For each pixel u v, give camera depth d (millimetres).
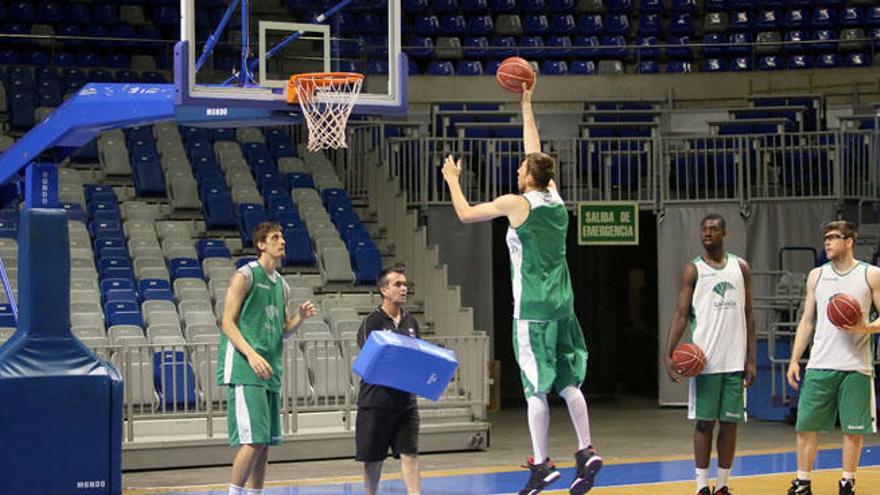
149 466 13461
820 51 23734
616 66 23828
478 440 14961
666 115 22125
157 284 16016
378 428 9773
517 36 24547
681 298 10047
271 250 9305
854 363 10305
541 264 8203
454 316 16969
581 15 24984
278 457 14000
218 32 9281
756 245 19094
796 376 10672
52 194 9711
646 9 25000
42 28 22281
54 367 9016
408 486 9781
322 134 9312
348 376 14383
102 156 19016
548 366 8180
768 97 21516
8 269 15539
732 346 9914
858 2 24266
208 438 13711
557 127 21953
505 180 20016
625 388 22609
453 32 24250
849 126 21797
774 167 19516
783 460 13633
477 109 21859
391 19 9711
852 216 19141
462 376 15398
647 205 19234
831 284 10422
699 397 9977
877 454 14156
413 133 20688
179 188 18297
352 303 16453
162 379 13594
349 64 9734
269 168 19391
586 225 18875
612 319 22609
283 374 14250
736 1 24625
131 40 21750
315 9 9938
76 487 9016
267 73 9453
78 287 15469
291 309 16078
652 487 11773
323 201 18953
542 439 8164
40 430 8938
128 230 17391
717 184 19781
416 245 18172
